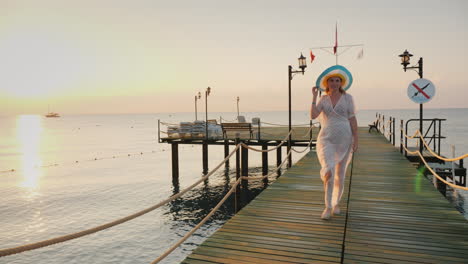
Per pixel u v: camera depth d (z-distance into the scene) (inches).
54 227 644.7
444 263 143.2
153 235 581.9
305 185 293.1
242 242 169.3
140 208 750.5
